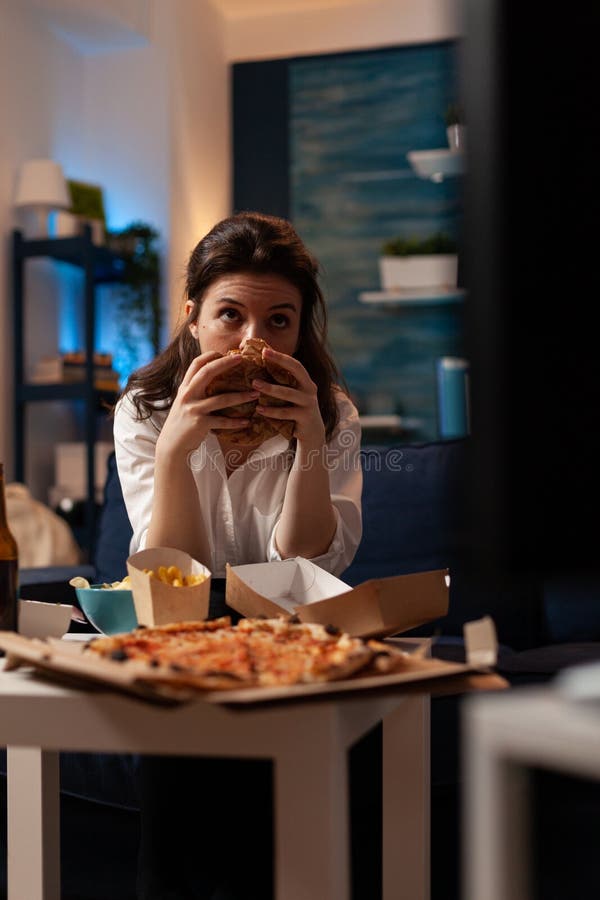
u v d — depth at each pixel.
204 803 1.11
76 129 5.07
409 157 5.29
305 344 1.55
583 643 1.60
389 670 0.73
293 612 0.97
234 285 1.36
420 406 5.36
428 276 5.18
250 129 5.72
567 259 0.29
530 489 0.30
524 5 0.29
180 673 0.65
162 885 1.12
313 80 5.62
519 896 0.38
